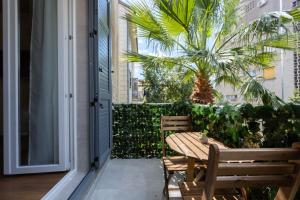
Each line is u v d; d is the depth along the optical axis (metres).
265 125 1.97
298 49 3.63
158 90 8.26
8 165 2.84
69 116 3.12
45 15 2.99
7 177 2.80
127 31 8.13
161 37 4.35
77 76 3.29
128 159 5.11
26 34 2.96
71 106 3.13
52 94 2.99
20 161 2.90
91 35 3.31
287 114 1.76
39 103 2.96
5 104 2.75
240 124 2.31
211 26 4.30
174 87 7.96
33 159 2.95
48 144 3.00
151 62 4.48
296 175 1.16
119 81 8.16
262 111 1.99
